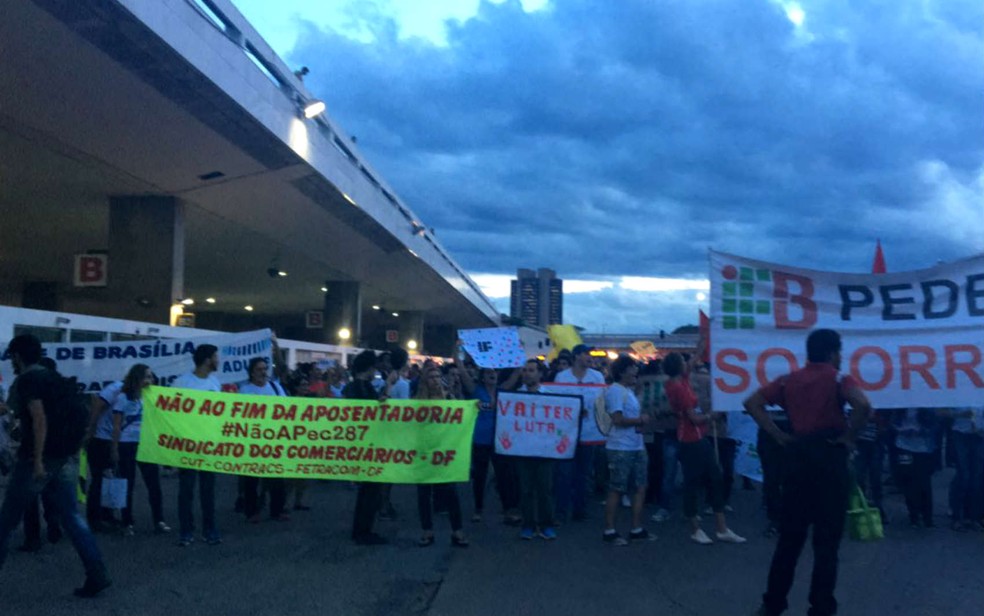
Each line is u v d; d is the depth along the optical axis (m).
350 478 9.79
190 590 7.86
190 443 9.73
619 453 10.13
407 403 9.89
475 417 9.90
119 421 9.84
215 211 29.25
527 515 10.36
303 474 9.81
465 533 10.82
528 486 10.36
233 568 8.72
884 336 10.14
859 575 8.66
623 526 11.38
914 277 10.20
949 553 9.71
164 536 10.18
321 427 9.88
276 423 9.86
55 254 36.75
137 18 15.99
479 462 11.78
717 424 12.44
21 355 7.40
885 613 7.31
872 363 10.14
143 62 17.52
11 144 21.39
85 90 18.20
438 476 9.80
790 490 6.83
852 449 6.79
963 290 10.14
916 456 11.23
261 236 34.19
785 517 6.86
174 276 26.84
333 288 49.09
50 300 45.06
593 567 8.95
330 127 27.98
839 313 10.20
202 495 9.80
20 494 7.12
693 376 12.35
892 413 11.42
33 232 32.38
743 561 9.23
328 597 7.73
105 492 9.53
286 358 24.86
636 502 10.29
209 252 38.28
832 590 6.71
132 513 10.95
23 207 28.39
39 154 22.25
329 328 48.81
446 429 9.87
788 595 7.90
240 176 25.64
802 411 6.84
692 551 9.74
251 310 65.69
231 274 46.00
